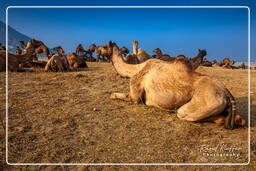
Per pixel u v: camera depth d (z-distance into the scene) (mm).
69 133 4188
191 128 4418
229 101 4320
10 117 4828
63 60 12148
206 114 4211
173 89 4703
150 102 5383
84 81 9008
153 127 4480
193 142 3922
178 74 4762
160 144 3850
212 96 4211
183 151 3643
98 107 5609
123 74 6500
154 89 5004
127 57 11781
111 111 5336
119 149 3686
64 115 5023
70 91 7246
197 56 6719
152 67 5379
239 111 5492
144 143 3881
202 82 4480
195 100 4367
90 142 3889
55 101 6051
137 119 4875
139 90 5484
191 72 4762
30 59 11812
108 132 4262
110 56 6871
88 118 4898
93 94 6898
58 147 3699
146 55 13953
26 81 8703
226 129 4371
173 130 4352
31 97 6387
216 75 12992
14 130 4219
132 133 4234
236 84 9625
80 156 3469
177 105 4762
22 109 5344
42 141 3867
